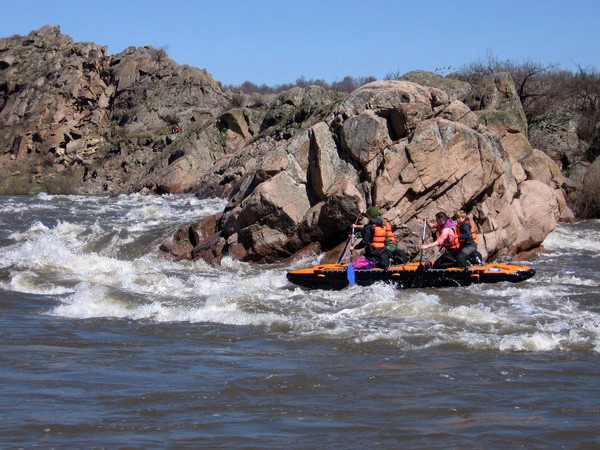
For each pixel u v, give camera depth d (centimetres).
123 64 9369
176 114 8556
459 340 1425
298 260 2633
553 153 5344
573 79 6075
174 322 1631
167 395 1062
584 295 1969
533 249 2939
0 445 848
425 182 2609
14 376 1159
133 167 7731
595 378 1173
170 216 3622
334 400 1048
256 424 940
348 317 1661
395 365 1250
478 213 2684
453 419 966
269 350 1367
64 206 4366
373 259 2144
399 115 2747
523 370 1216
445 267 2141
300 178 2734
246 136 6831
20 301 1888
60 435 887
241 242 2708
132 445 853
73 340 1446
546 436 899
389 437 891
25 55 10488
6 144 8950
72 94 9206
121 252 2883
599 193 4241
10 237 3045
